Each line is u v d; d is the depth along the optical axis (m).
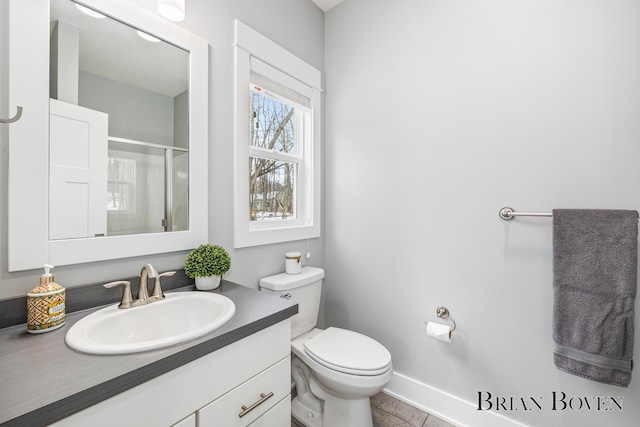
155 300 1.02
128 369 0.62
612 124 1.13
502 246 1.37
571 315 1.15
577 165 1.20
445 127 1.53
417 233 1.63
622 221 1.08
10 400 0.51
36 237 0.87
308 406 1.52
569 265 1.16
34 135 0.87
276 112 1.82
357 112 1.89
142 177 1.13
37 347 0.71
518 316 1.34
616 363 1.07
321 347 1.40
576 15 1.19
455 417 1.50
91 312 0.93
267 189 1.77
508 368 1.36
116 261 1.05
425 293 1.61
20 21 0.85
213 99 1.36
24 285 0.86
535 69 1.28
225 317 0.87
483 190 1.42
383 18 1.76
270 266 1.67
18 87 0.84
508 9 1.34
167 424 0.69
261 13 1.60
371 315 1.84
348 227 1.95
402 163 1.69
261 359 0.93
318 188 2.00
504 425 1.37
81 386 0.55
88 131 0.99
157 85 1.17
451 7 1.50
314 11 1.97
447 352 1.54
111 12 1.04
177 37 1.21
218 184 1.39
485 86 1.41
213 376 0.78
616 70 1.12
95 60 1.01
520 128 1.32
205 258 1.18
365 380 1.21
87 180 0.99
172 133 1.22
